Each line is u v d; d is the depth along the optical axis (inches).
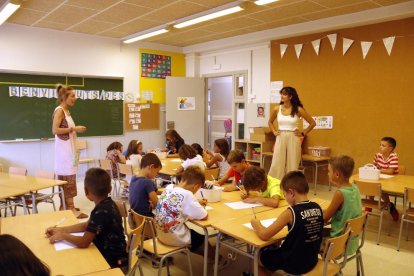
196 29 260.4
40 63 255.0
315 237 83.7
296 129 192.7
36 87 255.0
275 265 86.4
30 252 40.6
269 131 262.8
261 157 257.9
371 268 124.4
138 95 311.7
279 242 89.7
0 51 237.0
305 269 83.8
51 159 265.4
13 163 247.3
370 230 161.3
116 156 212.2
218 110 350.6
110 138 296.7
